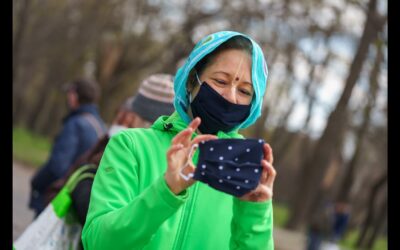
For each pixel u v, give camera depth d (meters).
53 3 35.69
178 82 3.06
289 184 63.41
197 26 30.78
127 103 5.15
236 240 2.80
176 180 2.59
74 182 4.40
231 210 2.99
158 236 2.85
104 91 37.75
